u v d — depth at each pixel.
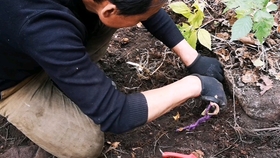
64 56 1.11
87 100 1.19
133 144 1.61
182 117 1.66
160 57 1.86
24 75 1.35
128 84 1.80
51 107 1.45
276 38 1.77
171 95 1.33
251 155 1.53
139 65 1.81
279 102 1.55
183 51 1.57
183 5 1.75
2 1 1.07
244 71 1.67
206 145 1.58
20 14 1.07
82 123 1.45
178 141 1.60
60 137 1.45
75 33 1.14
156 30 1.53
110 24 1.17
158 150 1.58
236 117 1.62
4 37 1.15
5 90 1.38
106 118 1.23
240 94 1.61
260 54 1.69
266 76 1.63
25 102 1.42
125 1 1.03
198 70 1.58
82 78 1.16
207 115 1.53
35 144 1.66
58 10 1.10
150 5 1.05
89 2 1.13
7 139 1.71
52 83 1.50
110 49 1.93
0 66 1.28
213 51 1.77
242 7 1.54
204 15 1.92
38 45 1.08
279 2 1.92
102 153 1.60
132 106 1.26
